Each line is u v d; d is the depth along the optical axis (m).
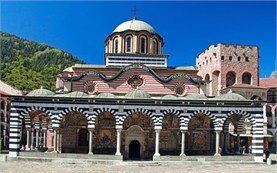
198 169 43.03
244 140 71.81
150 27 64.69
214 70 88.69
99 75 57.66
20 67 183.62
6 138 89.69
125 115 50.97
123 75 57.91
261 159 51.25
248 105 51.97
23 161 48.53
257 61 88.19
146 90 57.69
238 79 87.12
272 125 89.12
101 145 55.28
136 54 61.78
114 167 44.12
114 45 63.88
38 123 60.03
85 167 43.66
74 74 62.75
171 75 58.12
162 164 47.75
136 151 54.94
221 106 51.88
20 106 50.62
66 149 55.50
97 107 50.97
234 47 87.69
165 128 55.78
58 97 50.75
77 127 55.69
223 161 50.38
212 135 56.97
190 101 51.50
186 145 56.34
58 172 38.69
